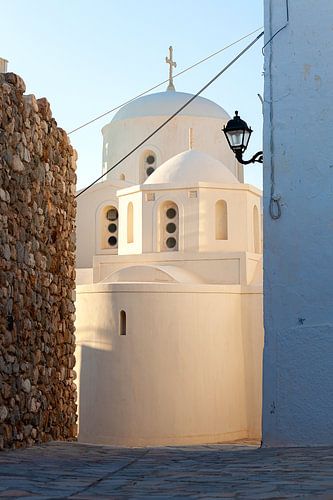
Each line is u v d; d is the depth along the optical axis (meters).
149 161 32.31
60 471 6.81
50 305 11.68
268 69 10.22
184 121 32.22
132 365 19.98
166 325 20.12
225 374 20.84
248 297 21.72
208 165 26.11
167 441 19.72
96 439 20.14
